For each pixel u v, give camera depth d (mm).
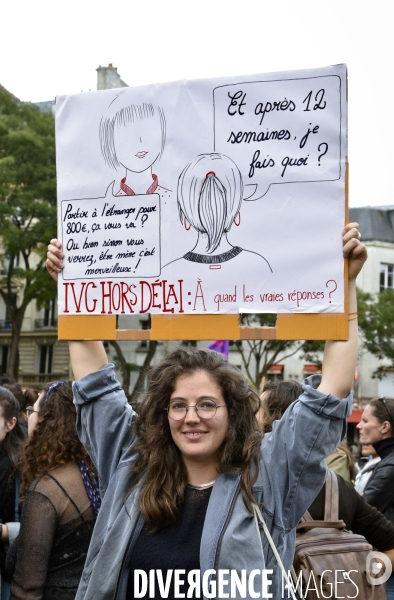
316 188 2715
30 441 3447
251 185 2770
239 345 32719
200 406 2607
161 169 2875
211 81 2822
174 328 2828
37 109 28938
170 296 2840
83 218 2980
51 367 40406
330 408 2580
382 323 33125
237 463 2629
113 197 2938
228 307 2771
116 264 2920
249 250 2764
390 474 4586
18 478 4133
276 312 2727
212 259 2799
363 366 41969
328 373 2672
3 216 27719
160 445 2666
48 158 28109
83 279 2967
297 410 2637
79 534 3285
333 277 2689
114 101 2947
